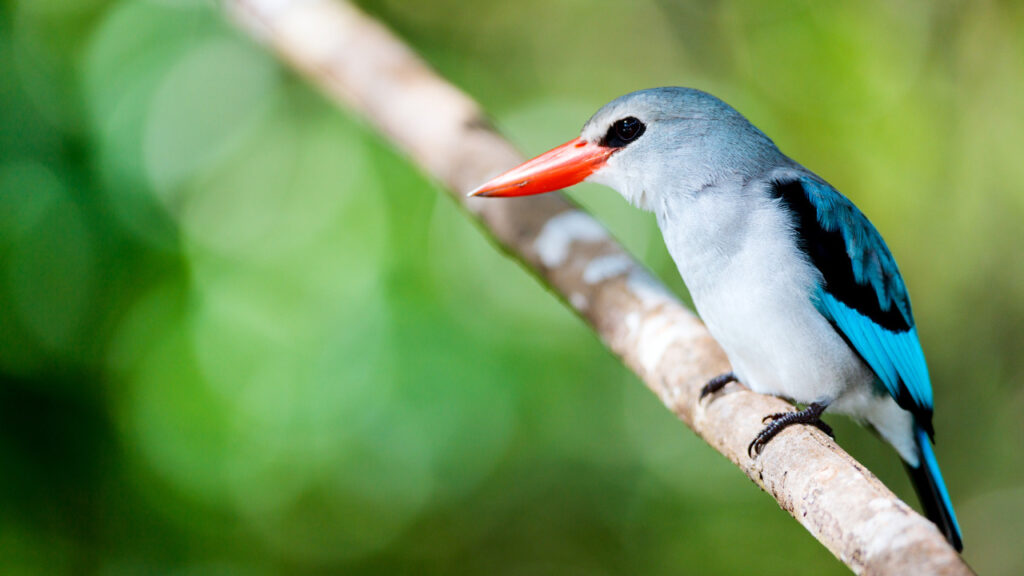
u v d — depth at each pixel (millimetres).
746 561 11789
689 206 6441
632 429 11453
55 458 9656
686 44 13711
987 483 12711
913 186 12031
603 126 6762
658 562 11523
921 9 12117
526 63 13398
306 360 9906
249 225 10672
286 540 10047
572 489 11078
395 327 10125
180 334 9797
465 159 7121
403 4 12953
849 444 12914
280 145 11164
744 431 5152
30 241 9805
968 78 12016
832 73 12039
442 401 10016
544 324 10805
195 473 9617
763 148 6590
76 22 10656
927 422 6707
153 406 9594
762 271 6078
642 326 5965
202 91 11062
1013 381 12453
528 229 6652
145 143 10523
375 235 10562
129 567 9742
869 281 6398
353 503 10062
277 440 9727
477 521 10594
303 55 8133
